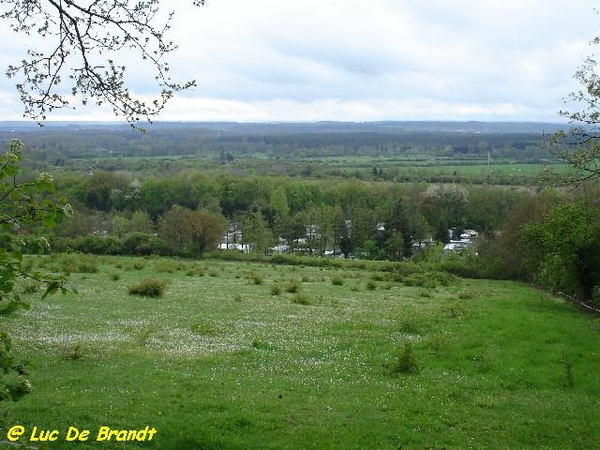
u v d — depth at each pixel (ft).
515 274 215.10
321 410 48.93
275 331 88.94
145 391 51.16
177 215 265.54
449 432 45.50
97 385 52.26
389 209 333.01
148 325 89.45
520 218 206.49
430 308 121.08
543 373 64.08
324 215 323.16
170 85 36.04
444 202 363.35
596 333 88.74
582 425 48.01
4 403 44.88
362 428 44.86
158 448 39.52
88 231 279.69
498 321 99.40
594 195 129.18
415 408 50.75
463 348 77.05
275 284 154.81
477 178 415.23
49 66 33.17
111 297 120.78
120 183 381.81
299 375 61.36
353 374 63.05
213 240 266.77
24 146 19.70
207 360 65.57
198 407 47.34
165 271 190.90
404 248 313.53
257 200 391.04
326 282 180.65
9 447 18.84
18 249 18.11
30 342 69.05
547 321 100.07
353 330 91.50
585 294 127.44
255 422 44.70
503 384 59.88
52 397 47.57
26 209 19.06
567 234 127.03
